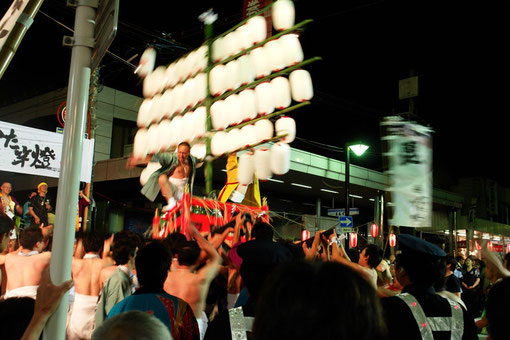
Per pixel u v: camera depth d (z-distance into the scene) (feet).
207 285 11.24
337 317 3.43
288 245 12.66
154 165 22.84
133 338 4.21
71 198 7.03
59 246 6.81
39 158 23.61
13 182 59.16
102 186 50.88
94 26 7.79
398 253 8.61
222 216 21.95
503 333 6.76
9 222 11.39
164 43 39.81
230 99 22.30
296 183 58.39
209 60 23.06
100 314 12.98
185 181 22.17
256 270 7.07
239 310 6.64
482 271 38.60
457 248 78.23
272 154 22.52
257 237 11.41
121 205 55.47
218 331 6.47
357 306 3.55
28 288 13.84
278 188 62.69
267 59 21.56
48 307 5.79
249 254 7.20
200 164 23.98
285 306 3.49
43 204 32.04
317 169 52.80
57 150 24.23
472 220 93.91
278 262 7.05
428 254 8.15
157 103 24.82
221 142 22.26
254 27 22.15
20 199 59.77
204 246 11.10
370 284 3.81
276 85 21.88
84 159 25.05
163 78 25.12
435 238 24.35
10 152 22.85
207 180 23.22
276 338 3.48
